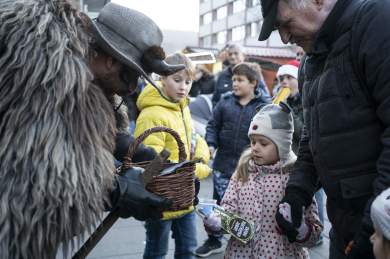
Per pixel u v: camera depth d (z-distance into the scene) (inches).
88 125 54.4
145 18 65.1
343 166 65.5
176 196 66.9
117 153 75.4
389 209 55.9
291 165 94.3
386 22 58.9
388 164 58.7
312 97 69.6
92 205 55.1
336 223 70.8
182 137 109.7
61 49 51.7
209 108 264.1
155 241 108.6
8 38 51.4
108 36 62.9
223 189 153.5
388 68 58.1
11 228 50.6
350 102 63.4
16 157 50.2
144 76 61.6
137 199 62.7
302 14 65.4
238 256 91.8
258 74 150.9
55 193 50.8
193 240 113.7
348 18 62.4
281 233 91.2
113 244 155.8
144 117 106.4
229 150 151.3
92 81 58.6
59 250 55.7
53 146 50.8
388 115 58.9
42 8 53.2
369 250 60.9
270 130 92.5
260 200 93.3
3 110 51.0
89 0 114.7
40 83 50.6
